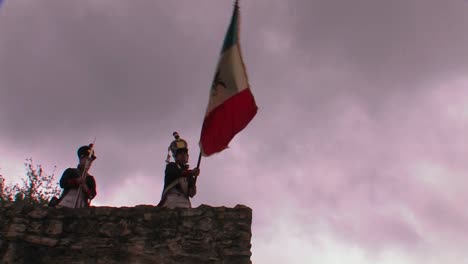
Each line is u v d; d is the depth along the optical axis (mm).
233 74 10758
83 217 9906
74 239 9695
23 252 9523
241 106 10586
